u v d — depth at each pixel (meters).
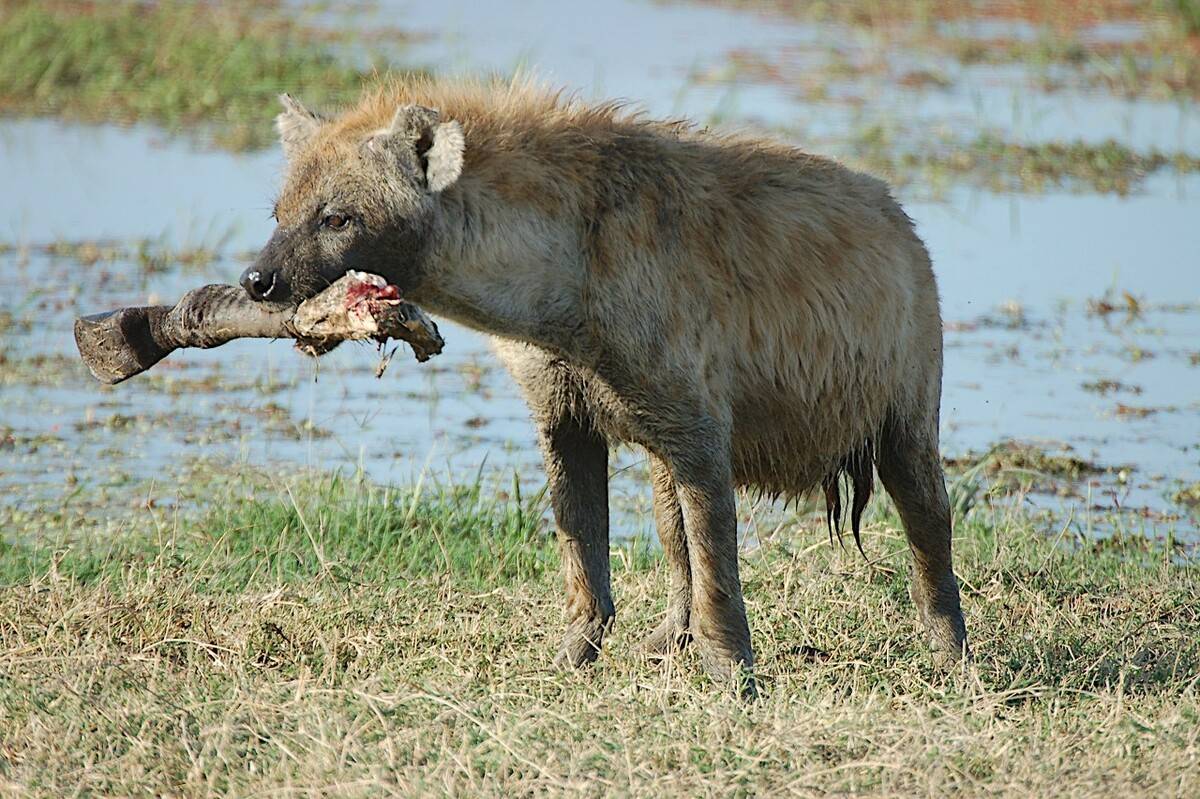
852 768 9.38
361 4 41.81
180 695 10.55
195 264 23.42
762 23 41.22
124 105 32.50
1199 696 11.06
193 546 14.13
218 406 18.75
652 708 10.39
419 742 9.63
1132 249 24.33
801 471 12.53
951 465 17.25
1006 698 10.97
